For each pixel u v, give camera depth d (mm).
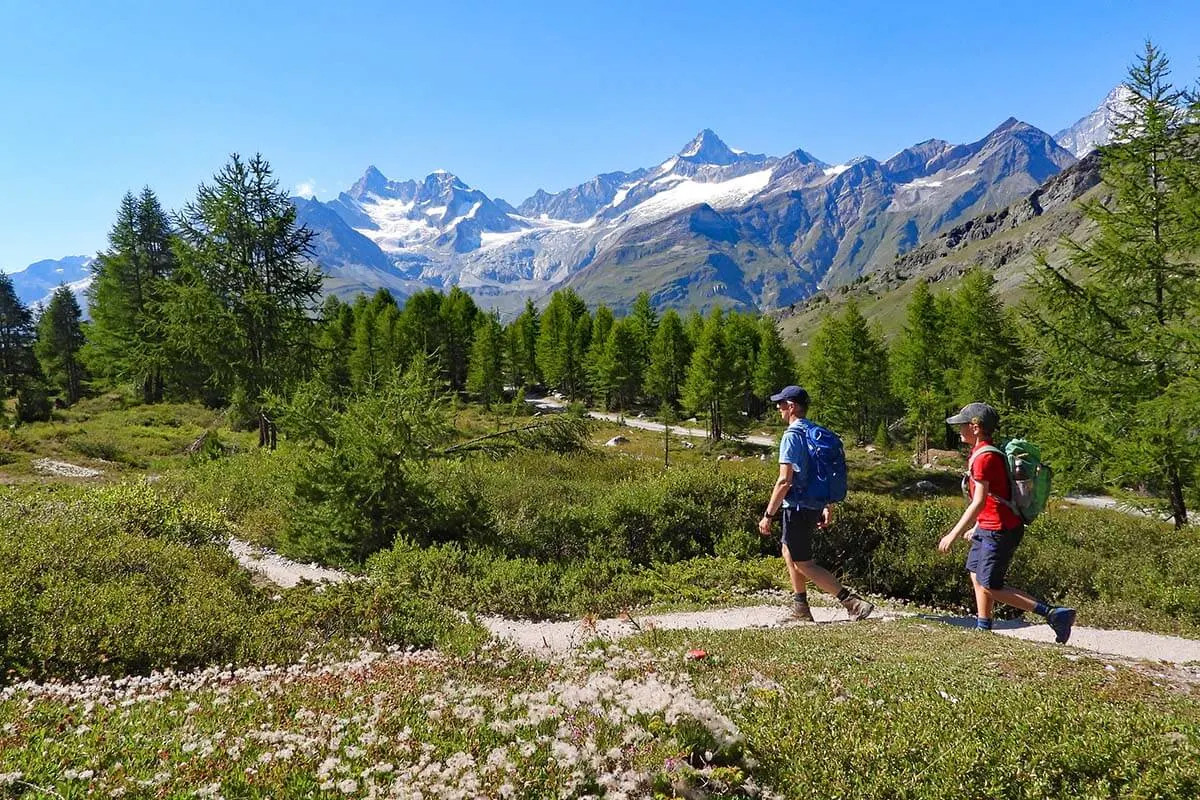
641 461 26828
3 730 3848
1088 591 10812
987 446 6848
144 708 4488
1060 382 17000
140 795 3098
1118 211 16656
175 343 29016
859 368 59906
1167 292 16156
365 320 80125
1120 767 3074
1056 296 16922
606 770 3357
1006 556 6766
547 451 22422
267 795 3150
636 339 82625
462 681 5332
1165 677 4871
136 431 38219
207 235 27969
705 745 3582
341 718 4168
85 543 9242
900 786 3139
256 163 28188
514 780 3201
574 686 4793
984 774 3156
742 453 56344
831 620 8281
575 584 11102
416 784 3102
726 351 61156
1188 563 10562
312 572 12688
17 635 5988
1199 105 15578
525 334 96000
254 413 28234
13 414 45656
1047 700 3809
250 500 17344
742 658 5582
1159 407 14867
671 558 13086
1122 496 16781
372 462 13477
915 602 11422
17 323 65312
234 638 6875
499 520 14039
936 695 4117
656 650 6191
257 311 27375
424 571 11312
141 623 6492
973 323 47312
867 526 12430
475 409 75438
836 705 3994
